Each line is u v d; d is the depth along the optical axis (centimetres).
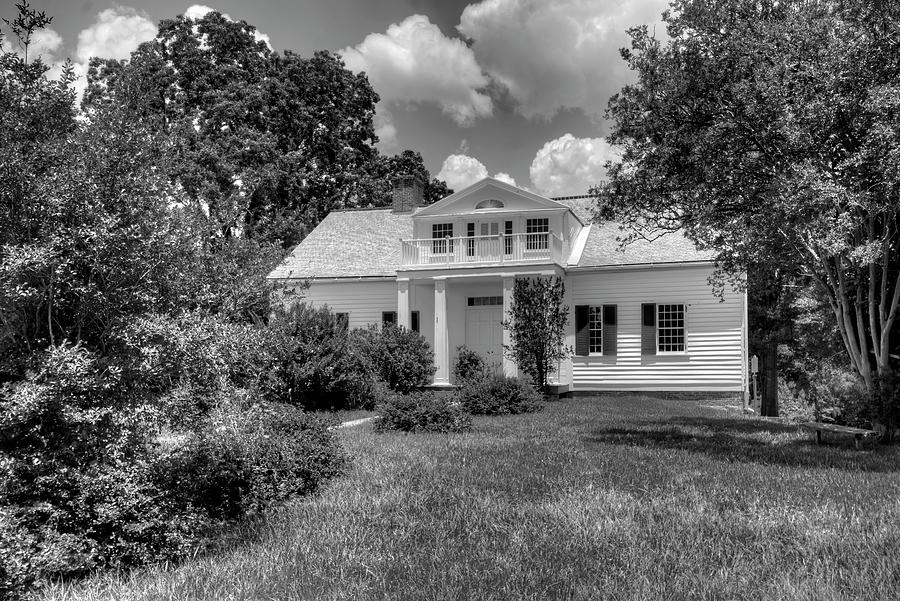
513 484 809
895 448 1176
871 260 1184
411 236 3119
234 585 474
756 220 1205
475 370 2452
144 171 551
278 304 1452
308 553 548
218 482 644
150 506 522
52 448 489
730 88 1235
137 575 495
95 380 490
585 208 3100
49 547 449
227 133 3556
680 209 1488
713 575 496
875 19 1191
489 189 2733
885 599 445
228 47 3850
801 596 449
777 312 2998
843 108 1152
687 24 1313
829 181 1120
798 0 1262
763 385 2380
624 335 2589
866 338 1475
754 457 1049
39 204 497
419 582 483
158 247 547
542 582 481
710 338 2495
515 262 2550
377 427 1459
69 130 563
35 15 556
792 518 636
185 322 552
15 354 497
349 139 4331
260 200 3462
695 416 1781
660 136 1370
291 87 3900
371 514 668
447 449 1112
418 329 2870
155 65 3391
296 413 905
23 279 482
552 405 2089
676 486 798
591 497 733
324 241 3198
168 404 537
